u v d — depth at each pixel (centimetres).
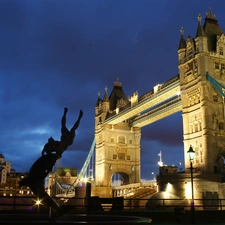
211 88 7488
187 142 7638
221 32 8319
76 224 1402
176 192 6481
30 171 1889
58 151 1916
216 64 7719
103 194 11706
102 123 12862
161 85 9338
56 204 1873
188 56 8075
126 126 13125
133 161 12950
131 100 10844
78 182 13938
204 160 7031
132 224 1452
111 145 12725
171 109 9706
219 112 7450
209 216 3759
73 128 1995
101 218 2038
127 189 10975
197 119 7475
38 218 2231
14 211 3225
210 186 6094
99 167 12788
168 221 3591
